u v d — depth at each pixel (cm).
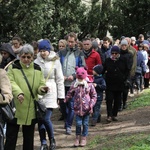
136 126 1800
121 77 2003
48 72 1507
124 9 4822
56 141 1700
